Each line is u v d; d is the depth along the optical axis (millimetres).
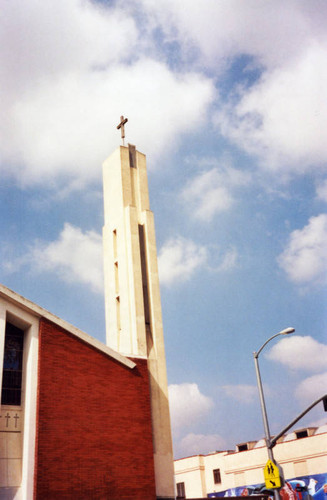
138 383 27312
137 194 34625
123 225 32969
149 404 27250
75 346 25969
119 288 31859
